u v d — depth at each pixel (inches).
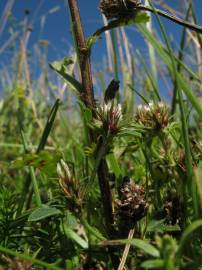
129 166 6.2
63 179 3.4
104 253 3.8
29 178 4.8
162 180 4.4
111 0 3.8
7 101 10.8
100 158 3.6
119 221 3.7
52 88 9.8
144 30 4.4
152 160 4.8
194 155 4.3
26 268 3.0
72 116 10.6
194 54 8.4
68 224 3.3
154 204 4.2
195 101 3.8
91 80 3.9
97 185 5.4
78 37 3.9
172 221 3.7
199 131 5.2
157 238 2.3
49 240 3.9
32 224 4.2
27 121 10.2
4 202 4.0
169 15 3.9
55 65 4.0
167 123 4.1
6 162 8.6
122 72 9.0
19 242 4.1
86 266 3.8
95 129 3.7
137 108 4.3
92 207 4.2
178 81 3.7
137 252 3.6
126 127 3.7
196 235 3.3
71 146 7.9
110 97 3.8
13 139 9.8
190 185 3.5
